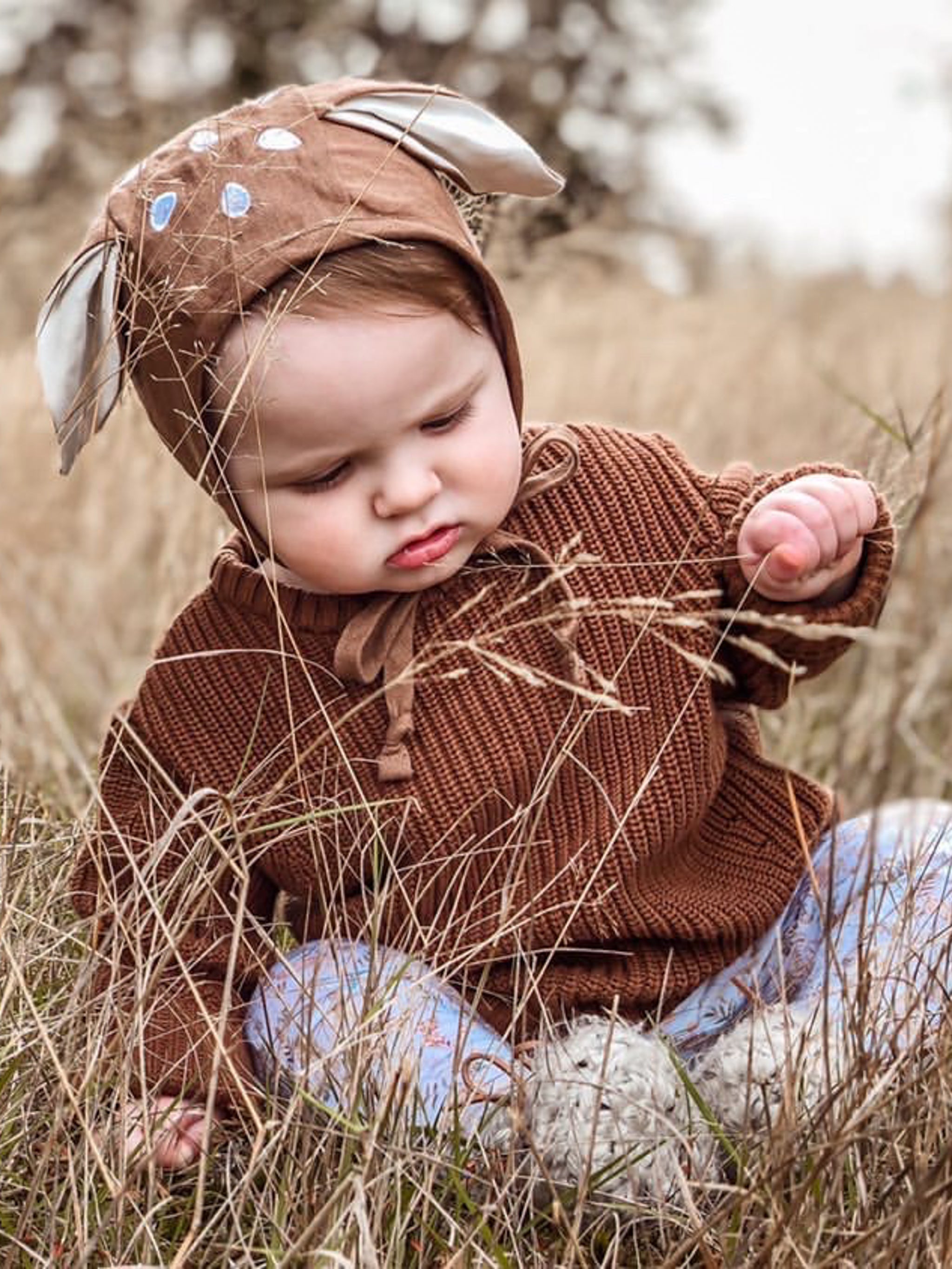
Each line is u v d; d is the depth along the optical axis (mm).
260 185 1723
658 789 1859
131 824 1916
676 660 1870
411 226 1696
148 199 1767
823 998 1607
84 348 1876
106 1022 1655
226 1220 1588
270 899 1986
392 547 1733
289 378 1661
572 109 6031
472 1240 1509
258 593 1870
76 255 1822
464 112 1853
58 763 2678
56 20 6613
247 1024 1857
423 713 1839
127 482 3912
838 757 2785
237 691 1900
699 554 1886
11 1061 1729
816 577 1838
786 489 1841
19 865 2002
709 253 6523
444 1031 1776
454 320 1706
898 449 2326
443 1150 1629
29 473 3809
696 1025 1892
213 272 1706
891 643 1617
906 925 1740
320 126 1765
